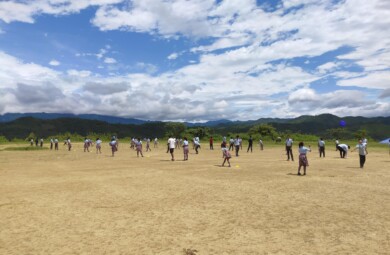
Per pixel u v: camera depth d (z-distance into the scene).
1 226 8.76
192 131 102.00
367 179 17.05
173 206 10.95
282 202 11.48
